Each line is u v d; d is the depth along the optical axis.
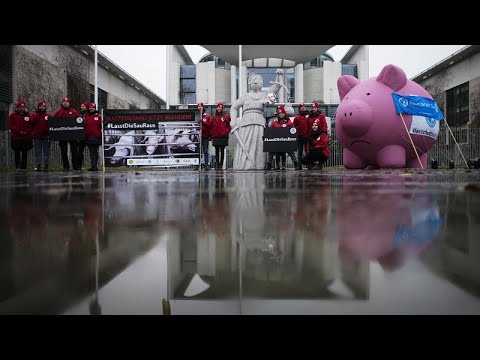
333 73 47.34
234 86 46.91
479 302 0.73
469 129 21.81
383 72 11.91
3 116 21.66
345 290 0.80
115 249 1.22
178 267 0.99
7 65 21.62
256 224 1.71
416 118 11.70
